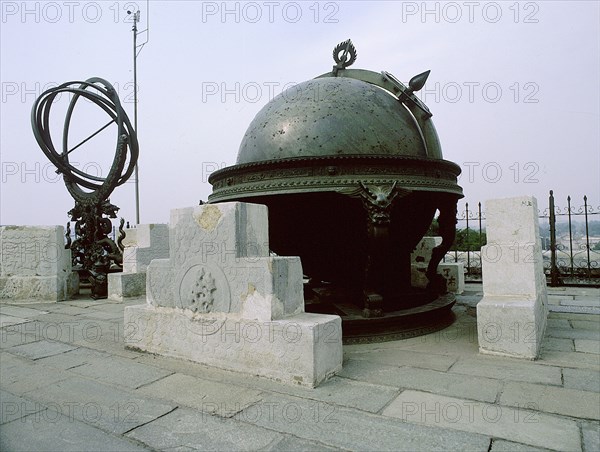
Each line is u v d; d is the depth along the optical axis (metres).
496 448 2.30
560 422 2.57
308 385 3.23
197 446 2.45
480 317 3.97
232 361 3.66
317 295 5.54
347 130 4.73
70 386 3.48
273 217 4.93
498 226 4.48
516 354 3.80
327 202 4.52
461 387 3.16
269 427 2.64
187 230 4.00
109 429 2.70
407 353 4.07
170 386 3.38
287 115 5.05
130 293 8.37
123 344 4.73
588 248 9.19
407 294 5.28
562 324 5.19
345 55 6.08
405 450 2.32
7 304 7.96
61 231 8.43
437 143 5.29
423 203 4.88
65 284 8.50
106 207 8.92
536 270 4.31
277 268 3.50
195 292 3.91
